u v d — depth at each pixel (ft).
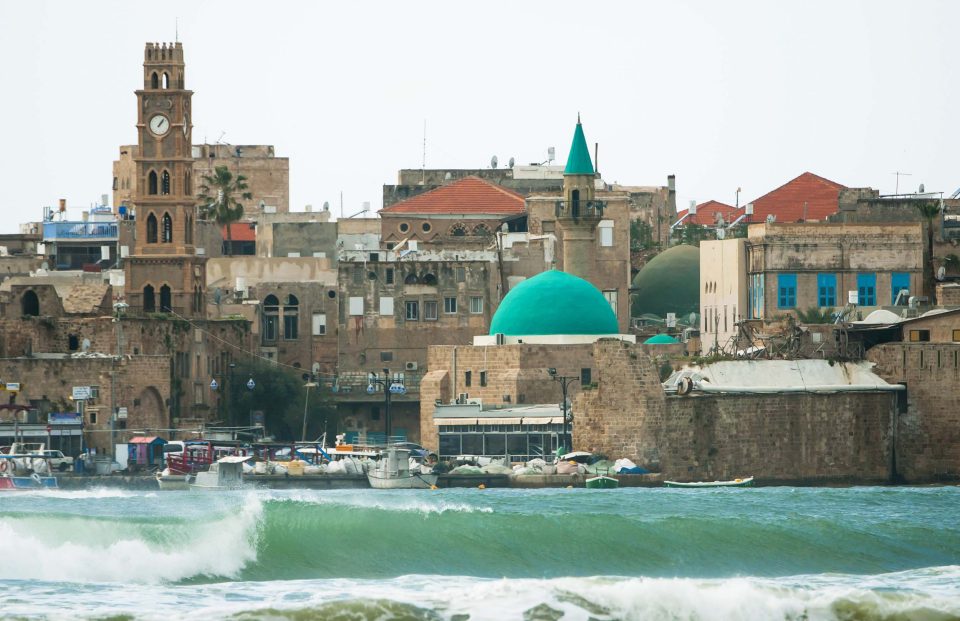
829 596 394.93
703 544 510.17
